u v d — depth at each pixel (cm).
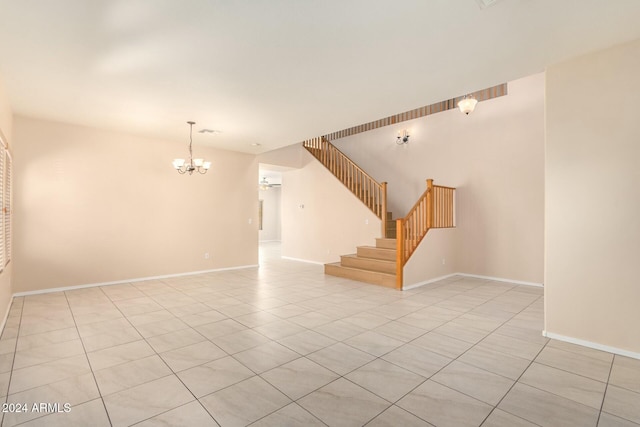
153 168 574
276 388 221
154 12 216
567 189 298
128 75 315
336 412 195
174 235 602
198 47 262
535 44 264
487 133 598
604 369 248
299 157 837
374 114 434
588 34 250
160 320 361
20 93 361
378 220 675
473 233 616
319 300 448
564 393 216
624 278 271
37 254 463
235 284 548
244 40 252
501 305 425
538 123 541
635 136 265
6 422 184
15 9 211
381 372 244
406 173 716
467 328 339
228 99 379
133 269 554
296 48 264
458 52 273
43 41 253
